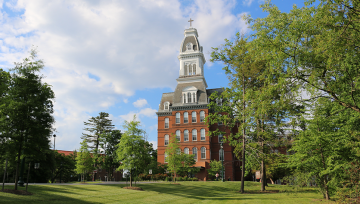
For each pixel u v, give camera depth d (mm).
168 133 65688
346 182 17297
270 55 16750
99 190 25750
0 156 19688
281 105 17500
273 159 38500
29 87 21109
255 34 17500
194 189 33750
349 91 16266
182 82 67875
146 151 31938
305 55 15445
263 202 20656
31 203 16859
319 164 19609
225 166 60562
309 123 20344
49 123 22094
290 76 16234
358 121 18531
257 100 19578
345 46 13953
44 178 47812
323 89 16234
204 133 61781
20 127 20188
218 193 31016
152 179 53000
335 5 13727
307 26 14938
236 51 30734
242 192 30859
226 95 32188
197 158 60625
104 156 66812
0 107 19562
